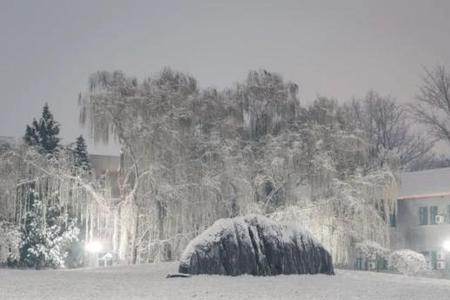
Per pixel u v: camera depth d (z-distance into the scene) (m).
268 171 43.25
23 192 40.72
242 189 42.22
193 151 43.00
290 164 43.00
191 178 41.81
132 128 41.56
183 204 41.09
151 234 40.75
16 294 19.33
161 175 41.09
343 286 22.81
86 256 42.72
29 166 40.31
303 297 19.86
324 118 46.00
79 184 40.78
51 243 43.25
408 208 52.06
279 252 26.41
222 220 26.62
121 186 41.84
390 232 50.97
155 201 40.94
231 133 44.41
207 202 41.62
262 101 46.50
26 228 43.03
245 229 26.23
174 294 19.92
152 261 40.50
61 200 40.62
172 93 43.34
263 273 25.83
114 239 40.50
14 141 41.22
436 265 49.75
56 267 43.38
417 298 19.77
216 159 42.47
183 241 41.09
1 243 39.78
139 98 42.25
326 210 42.28
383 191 43.56
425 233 50.75
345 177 44.09
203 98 45.03
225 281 23.66
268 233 26.53
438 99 78.94
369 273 29.05
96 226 41.00
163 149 41.69
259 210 42.03
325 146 44.34
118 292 20.20
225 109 45.31
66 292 19.97
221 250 25.83
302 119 46.62
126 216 40.38
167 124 41.78
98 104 41.69
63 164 40.97
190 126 43.12
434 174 52.72
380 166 44.94
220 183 42.22
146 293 20.06
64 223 43.97
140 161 41.34
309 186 43.94
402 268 42.50
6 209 39.91
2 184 39.59
